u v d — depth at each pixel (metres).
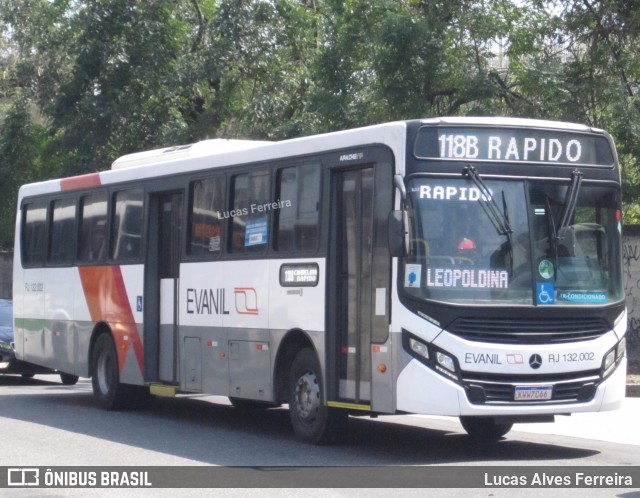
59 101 24.88
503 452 11.24
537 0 20.03
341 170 11.27
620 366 10.75
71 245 16.73
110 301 15.52
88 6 24.62
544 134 10.69
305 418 11.72
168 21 25.31
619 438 12.52
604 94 18.73
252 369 12.41
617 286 10.84
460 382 9.98
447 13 19.98
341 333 11.16
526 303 10.24
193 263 13.70
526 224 10.44
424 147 10.33
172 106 25.75
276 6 25.09
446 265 10.17
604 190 10.93
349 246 11.10
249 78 25.47
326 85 20.84
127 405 15.64
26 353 18.17
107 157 24.97
